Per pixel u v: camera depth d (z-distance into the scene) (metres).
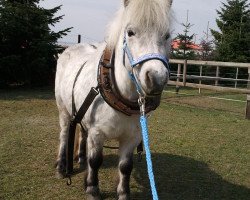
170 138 5.55
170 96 9.92
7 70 10.15
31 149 4.73
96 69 2.92
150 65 2.14
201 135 5.84
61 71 3.91
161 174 4.05
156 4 2.21
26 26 10.42
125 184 3.04
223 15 17.41
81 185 3.66
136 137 2.89
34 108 7.60
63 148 3.96
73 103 3.25
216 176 4.07
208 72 15.18
